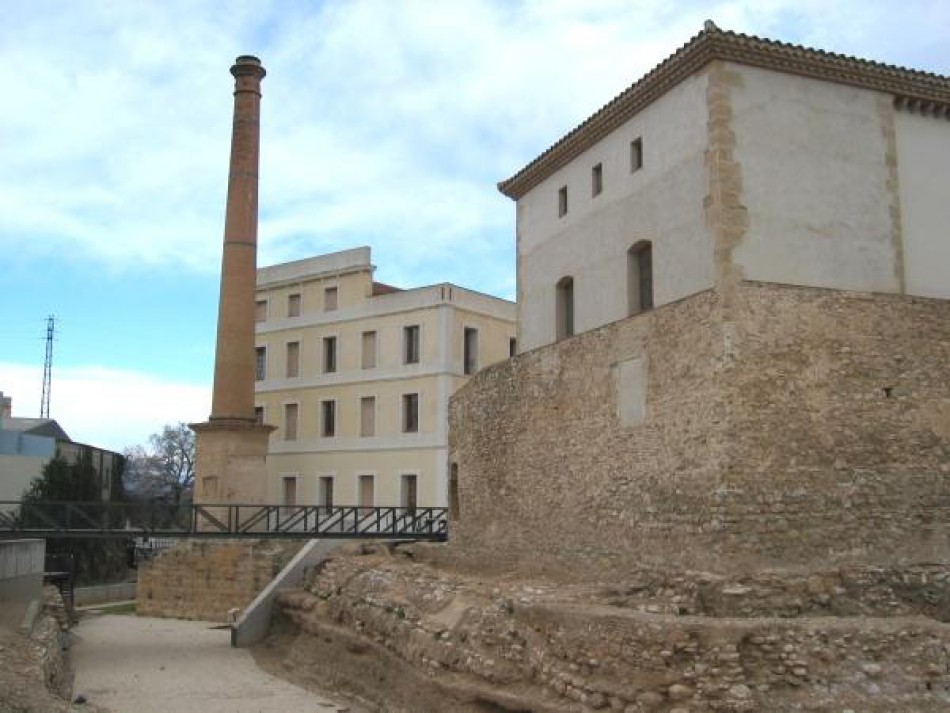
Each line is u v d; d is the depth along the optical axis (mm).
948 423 20500
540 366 26078
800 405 19312
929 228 21828
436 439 46094
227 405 42250
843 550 18984
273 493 52406
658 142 22281
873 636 15414
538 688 17969
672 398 20438
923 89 21906
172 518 34062
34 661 21109
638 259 23422
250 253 43531
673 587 19344
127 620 39906
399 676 22828
